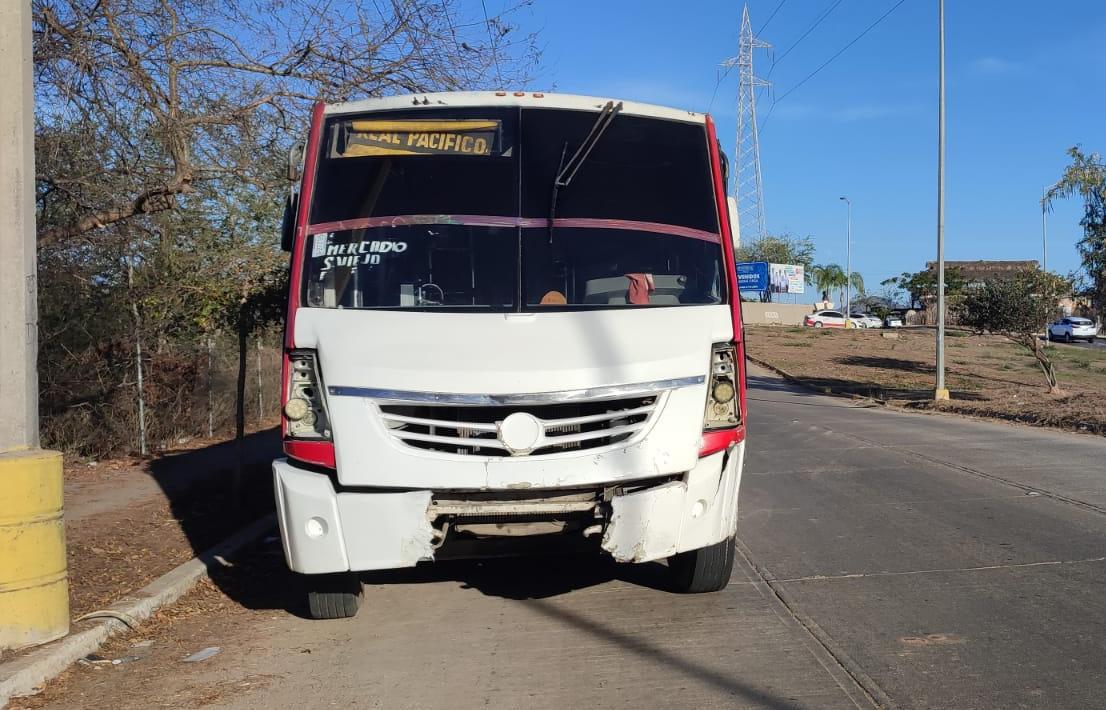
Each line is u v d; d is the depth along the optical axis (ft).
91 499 34.14
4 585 17.60
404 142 19.39
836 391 86.58
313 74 32.65
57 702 16.22
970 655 17.01
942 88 75.56
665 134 20.16
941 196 75.25
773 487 35.47
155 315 44.24
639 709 15.08
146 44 31.07
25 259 18.15
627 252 18.79
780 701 15.20
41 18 29.78
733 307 18.86
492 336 17.25
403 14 32.81
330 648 18.88
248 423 57.98
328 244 18.47
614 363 17.17
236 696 16.35
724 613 20.10
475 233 18.57
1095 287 77.10
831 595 21.16
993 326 74.84
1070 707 14.58
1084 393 71.05
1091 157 77.20
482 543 18.70
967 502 31.12
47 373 40.19
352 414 16.94
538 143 19.47
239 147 32.32
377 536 17.17
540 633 19.25
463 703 15.64
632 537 17.28
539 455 16.90
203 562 24.89
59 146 32.14
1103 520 27.71
